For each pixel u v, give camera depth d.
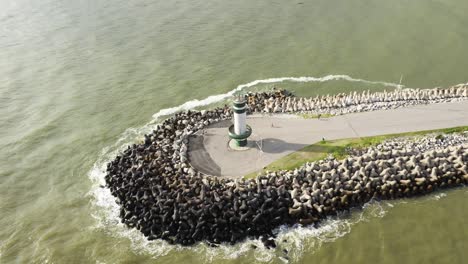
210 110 49.09
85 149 47.09
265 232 34.44
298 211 35.09
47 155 46.53
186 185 37.53
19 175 43.91
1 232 37.12
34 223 38.00
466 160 39.09
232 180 37.69
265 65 60.75
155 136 45.50
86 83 58.81
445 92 48.41
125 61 63.72
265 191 36.31
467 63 58.00
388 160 38.69
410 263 30.80
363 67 58.72
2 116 52.88
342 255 31.97
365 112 46.16
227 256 32.97
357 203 36.56
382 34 66.50
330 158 39.53
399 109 46.31
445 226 33.88
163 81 58.38
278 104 48.22
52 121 51.69
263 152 40.94
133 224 36.78
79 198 40.66
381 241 32.91
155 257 33.62
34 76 61.03
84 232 36.69
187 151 41.88
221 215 35.22
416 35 65.62
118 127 50.28
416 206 36.12
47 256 34.44
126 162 42.47
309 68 59.41
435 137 41.62
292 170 38.44
